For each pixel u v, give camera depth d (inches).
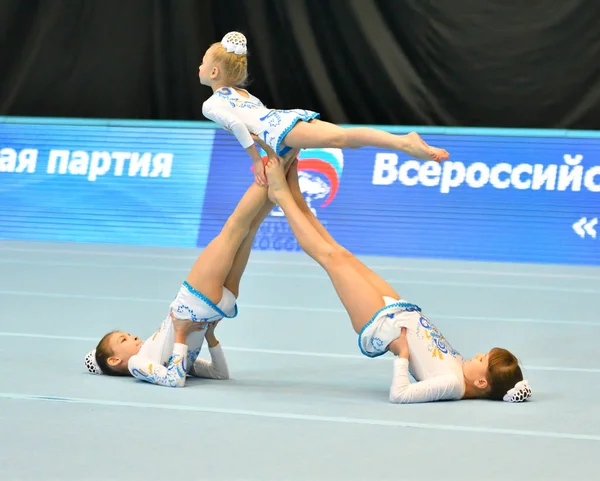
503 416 228.2
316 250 256.1
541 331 350.6
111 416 217.5
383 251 565.9
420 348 245.6
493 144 583.2
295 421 218.4
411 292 434.6
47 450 188.2
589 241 552.7
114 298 397.4
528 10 605.9
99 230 600.1
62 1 653.3
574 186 566.6
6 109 663.8
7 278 446.3
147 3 647.1
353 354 305.4
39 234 605.3
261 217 265.3
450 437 207.3
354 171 586.6
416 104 620.1
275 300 404.8
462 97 616.7
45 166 623.5
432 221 568.7
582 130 596.1
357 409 232.2
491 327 356.5
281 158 261.3
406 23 616.7
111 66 654.5
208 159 606.2
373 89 623.2
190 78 646.5
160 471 176.7
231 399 239.9
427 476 178.9
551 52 606.5
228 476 174.9
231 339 325.4
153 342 260.7
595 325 365.4
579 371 285.9
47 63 659.4
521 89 611.8
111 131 626.2
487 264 541.6
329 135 251.9
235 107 268.8
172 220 594.6
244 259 263.6
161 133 619.2
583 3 600.1
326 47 627.8
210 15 642.2
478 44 611.2
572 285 469.1
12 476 171.3
